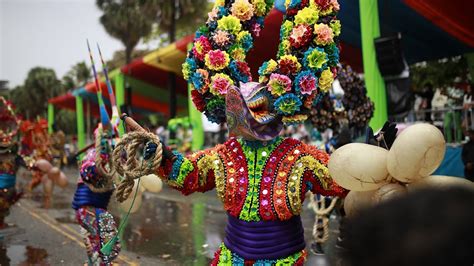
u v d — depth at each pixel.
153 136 2.66
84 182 4.73
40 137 11.80
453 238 0.87
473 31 9.98
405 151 2.17
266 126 2.68
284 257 2.56
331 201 5.74
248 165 2.68
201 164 2.75
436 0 8.78
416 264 0.88
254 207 2.59
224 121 3.04
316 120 6.41
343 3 9.37
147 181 3.81
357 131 6.61
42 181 11.83
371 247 0.93
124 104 19.55
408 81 7.68
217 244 6.51
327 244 6.18
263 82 2.79
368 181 2.39
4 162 7.11
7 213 7.46
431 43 11.77
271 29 9.73
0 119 7.23
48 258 5.96
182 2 24.89
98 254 4.75
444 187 0.95
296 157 2.66
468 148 7.00
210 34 3.00
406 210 0.92
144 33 31.50
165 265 5.46
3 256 6.06
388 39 7.59
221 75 2.84
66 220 8.90
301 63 2.75
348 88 6.33
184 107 27.34
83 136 26.94
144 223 8.25
